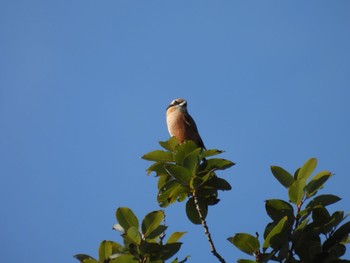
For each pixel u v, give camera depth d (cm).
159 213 1036
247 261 969
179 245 1027
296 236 989
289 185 1045
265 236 1012
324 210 1013
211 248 1035
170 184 1154
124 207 1054
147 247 1016
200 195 1171
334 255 981
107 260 1028
